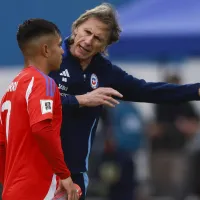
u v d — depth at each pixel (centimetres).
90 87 1683
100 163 3002
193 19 2877
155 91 1747
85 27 1644
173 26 2847
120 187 2997
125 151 3044
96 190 2994
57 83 1650
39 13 3356
